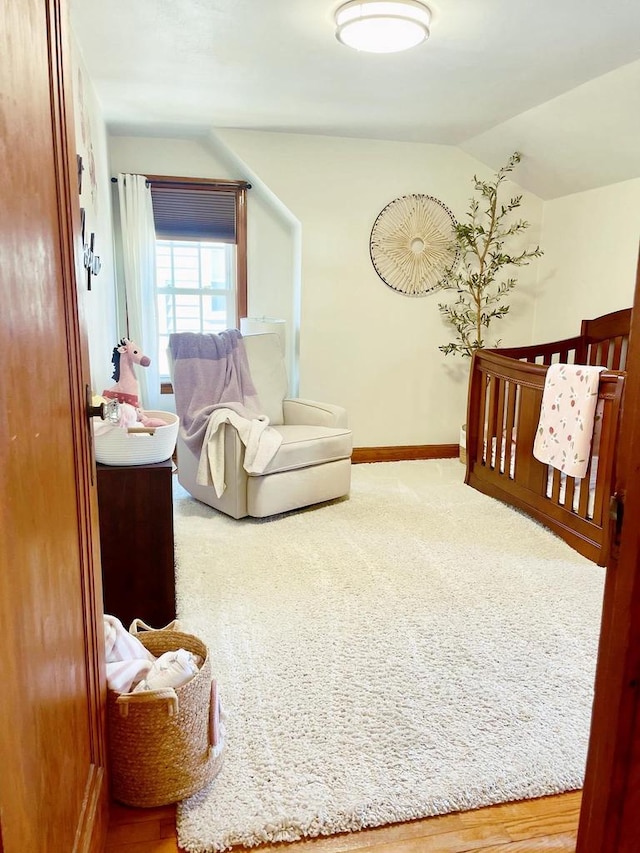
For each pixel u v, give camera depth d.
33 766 0.79
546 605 2.47
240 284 4.61
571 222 4.37
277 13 2.38
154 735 1.42
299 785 1.54
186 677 1.52
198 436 3.37
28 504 0.80
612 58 2.81
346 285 4.43
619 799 0.81
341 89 3.26
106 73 3.04
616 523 0.77
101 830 1.31
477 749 1.68
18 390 0.76
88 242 2.87
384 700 1.88
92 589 1.27
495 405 3.72
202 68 2.97
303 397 4.50
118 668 1.50
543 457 3.13
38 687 0.83
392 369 4.63
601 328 3.99
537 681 1.98
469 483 4.06
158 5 2.32
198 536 3.16
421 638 2.22
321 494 3.55
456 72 2.99
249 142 4.11
